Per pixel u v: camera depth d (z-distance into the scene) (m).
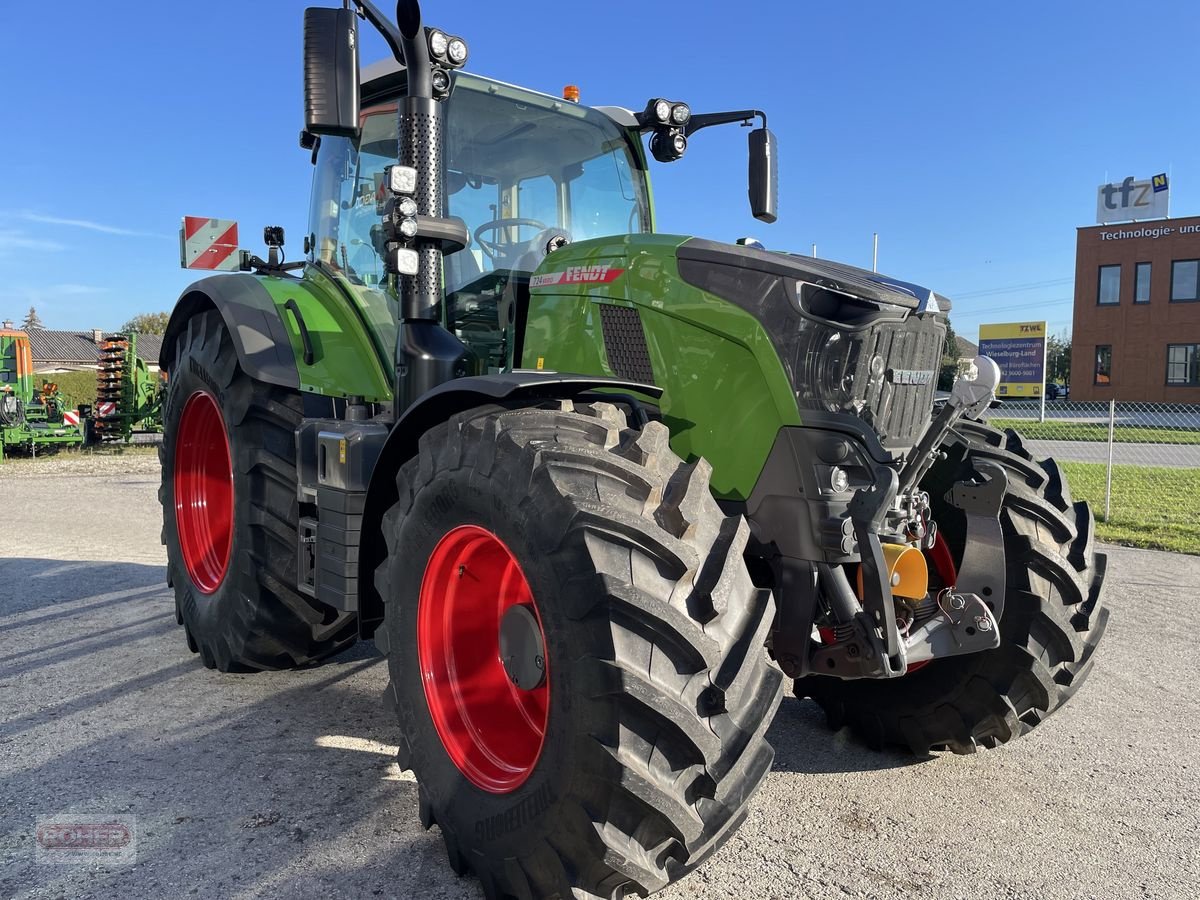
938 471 3.01
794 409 2.36
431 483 2.35
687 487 2.05
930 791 2.88
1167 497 9.98
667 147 3.83
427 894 2.22
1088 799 2.83
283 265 4.70
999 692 2.83
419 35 2.89
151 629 4.61
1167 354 32.34
